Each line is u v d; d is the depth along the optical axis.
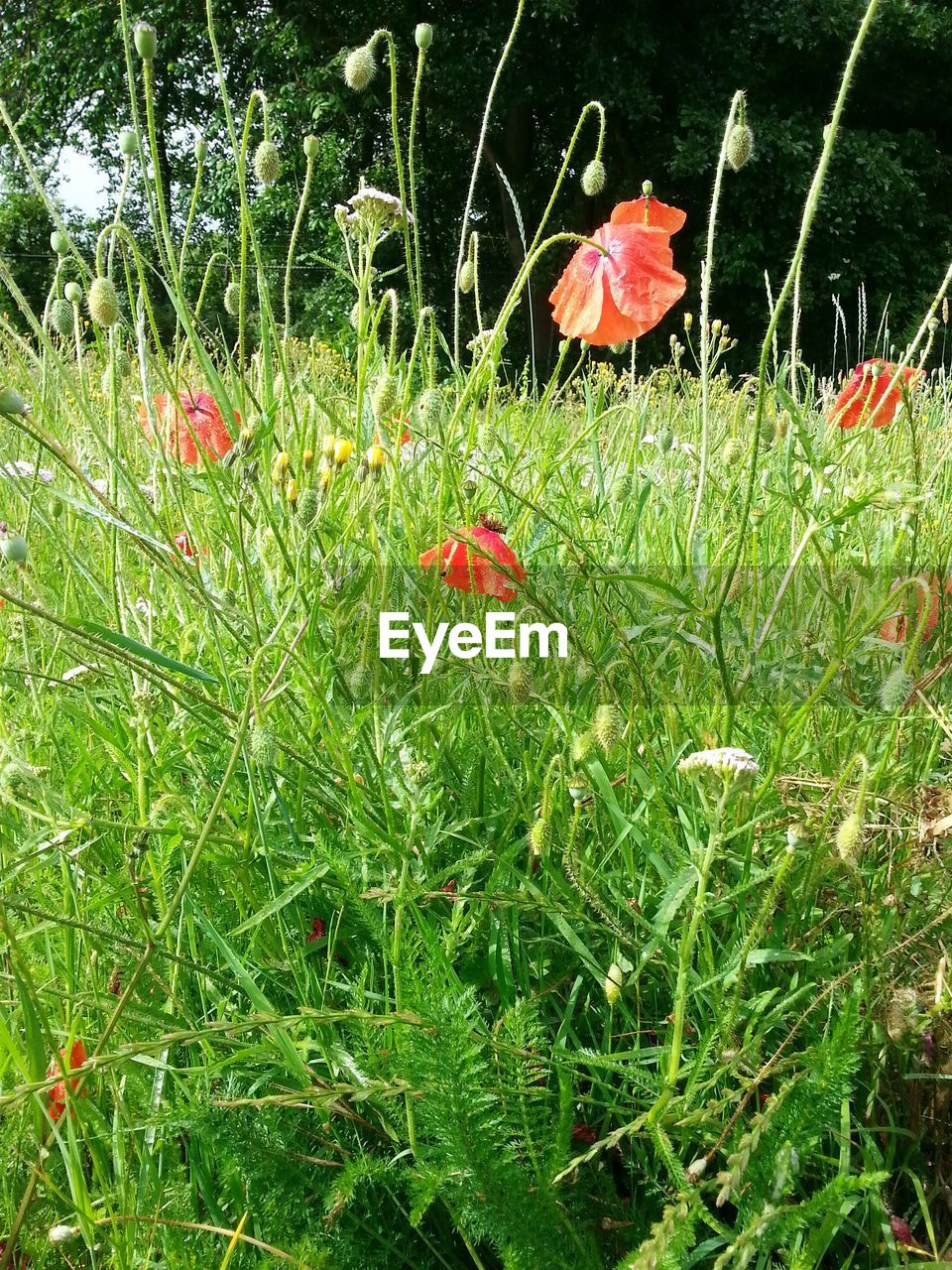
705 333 0.51
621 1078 0.39
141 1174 0.33
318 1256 0.30
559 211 4.61
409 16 4.18
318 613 0.49
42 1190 0.33
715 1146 0.33
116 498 0.50
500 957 0.40
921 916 0.40
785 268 4.23
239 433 0.48
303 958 0.40
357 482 0.49
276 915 0.42
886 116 4.82
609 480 0.66
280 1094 0.36
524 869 0.46
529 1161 0.35
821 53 4.34
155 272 0.52
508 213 3.82
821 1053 0.31
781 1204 0.31
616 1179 0.38
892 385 0.52
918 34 4.28
